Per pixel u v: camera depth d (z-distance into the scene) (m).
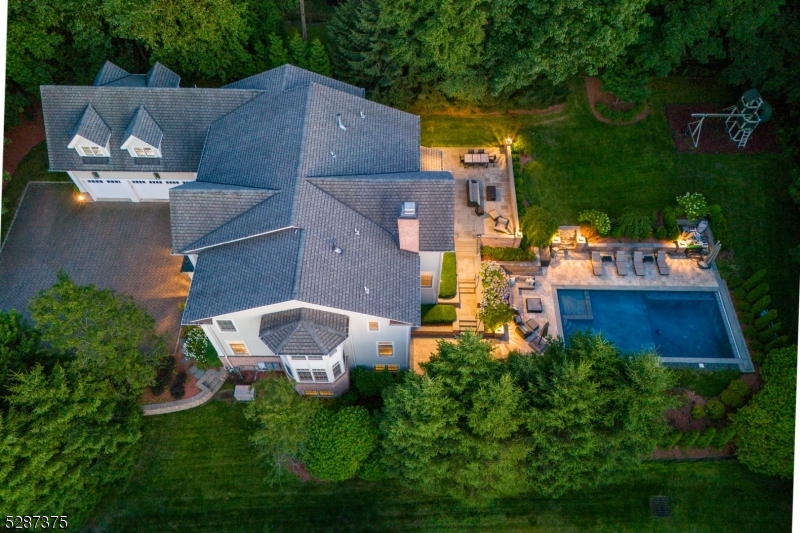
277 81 41.88
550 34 38.62
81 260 42.44
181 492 34.22
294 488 34.38
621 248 43.34
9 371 30.44
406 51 43.56
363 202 35.22
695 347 39.59
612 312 41.22
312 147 36.25
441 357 31.36
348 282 31.98
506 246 43.00
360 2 44.44
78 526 32.84
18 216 44.69
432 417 29.39
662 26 42.47
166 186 44.66
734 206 44.50
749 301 40.62
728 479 34.84
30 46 43.38
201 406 36.78
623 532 33.31
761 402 34.50
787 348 36.00
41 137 48.34
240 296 31.62
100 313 30.73
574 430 29.56
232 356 36.66
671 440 34.22
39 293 30.19
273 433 30.44
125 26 42.22
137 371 33.34
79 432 30.36
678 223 44.12
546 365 31.67
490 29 42.81
